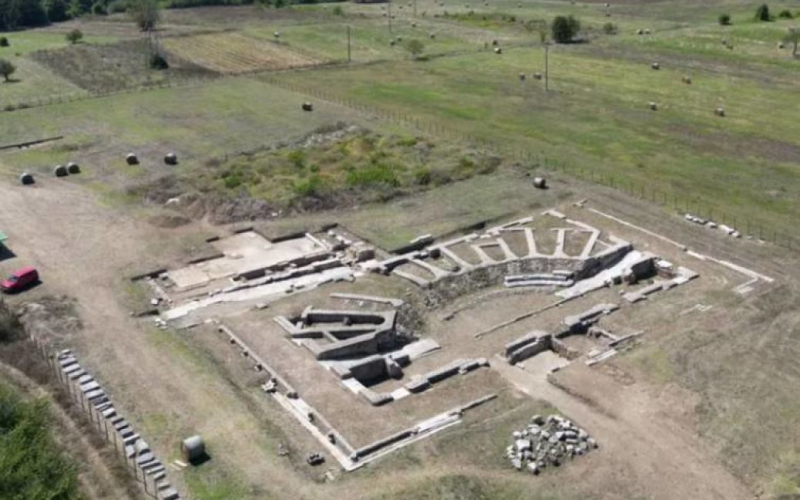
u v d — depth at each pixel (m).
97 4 187.75
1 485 31.03
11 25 165.12
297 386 44.38
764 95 102.88
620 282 57.72
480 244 62.34
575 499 35.38
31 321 50.47
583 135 88.06
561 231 63.88
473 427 40.38
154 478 36.56
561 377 44.88
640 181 74.31
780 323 50.06
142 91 109.00
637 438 39.50
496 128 91.19
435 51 136.12
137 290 55.97
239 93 107.56
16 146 86.62
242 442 39.41
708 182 73.75
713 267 58.28
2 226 65.75
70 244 62.69
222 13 184.12
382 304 53.69
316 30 158.25
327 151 82.94
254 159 80.94
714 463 37.72
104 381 44.44
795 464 37.50
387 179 73.75
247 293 55.91
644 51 131.12
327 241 64.19
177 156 82.88
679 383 43.78
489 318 53.84
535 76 115.31
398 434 39.97
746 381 43.91
